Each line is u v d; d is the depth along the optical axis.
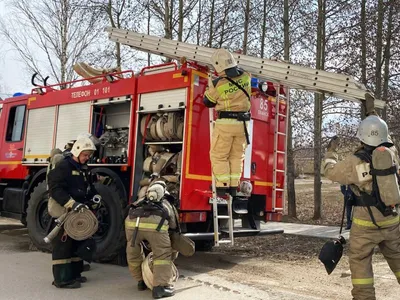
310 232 9.53
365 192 3.89
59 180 4.97
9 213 8.59
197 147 5.99
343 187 7.57
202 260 7.04
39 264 6.18
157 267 4.64
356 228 3.93
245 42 14.23
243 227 7.21
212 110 5.81
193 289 5.02
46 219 7.18
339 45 12.63
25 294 4.68
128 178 6.51
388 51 11.89
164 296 4.64
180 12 14.16
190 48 6.34
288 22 13.32
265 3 14.34
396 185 3.79
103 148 7.01
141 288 4.96
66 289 4.93
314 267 6.49
